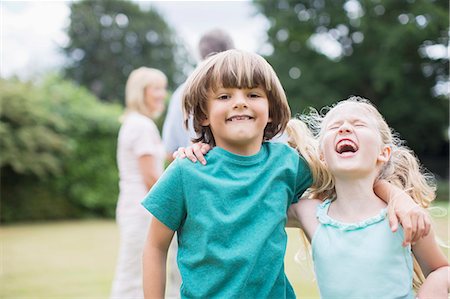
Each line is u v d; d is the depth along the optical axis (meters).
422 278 1.73
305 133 1.85
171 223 1.67
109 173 12.95
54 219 12.56
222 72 1.66
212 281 1.58
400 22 18.42
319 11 20.02
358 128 1.66
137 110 3.40
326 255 1.65
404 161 1.80
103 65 28.98
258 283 1.58
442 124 20.00
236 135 1.63
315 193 1.81
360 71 19.47
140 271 3.14
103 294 4.49
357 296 1.58
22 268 5.86
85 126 12.70
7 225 11.41
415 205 1.58
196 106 1.75
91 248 7.55
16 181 12.14
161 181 1.67
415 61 18.86
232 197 1.61
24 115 11.95
